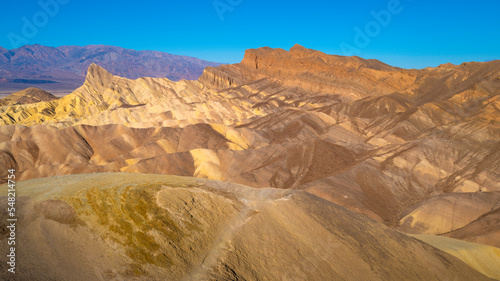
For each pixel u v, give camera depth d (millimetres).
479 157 62594
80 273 11789
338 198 48938
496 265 28438
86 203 15594
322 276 17359
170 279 13078
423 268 21766
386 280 19000
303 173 61969
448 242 31031
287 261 17406
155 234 15141
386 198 52469
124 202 16609
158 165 61469
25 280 10383
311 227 21078
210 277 13836
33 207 14273
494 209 44906
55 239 12820
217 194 21469
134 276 12508
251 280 14992
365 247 21266
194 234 16547
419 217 45375
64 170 56062
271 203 22109
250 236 18141
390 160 62344
